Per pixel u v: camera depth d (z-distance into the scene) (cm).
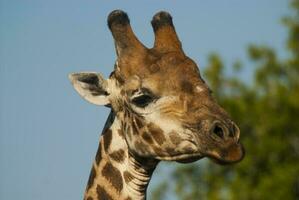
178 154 1389
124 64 1431
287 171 4066
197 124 1357
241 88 4322
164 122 1388
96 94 1465
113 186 1441
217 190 4172
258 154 4150
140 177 1441
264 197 4066
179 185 4169
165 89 1393
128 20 1456
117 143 1452
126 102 1428
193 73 1400
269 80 4369
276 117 4200
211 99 1377
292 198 4081
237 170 4159
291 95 4253
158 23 1472
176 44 1451
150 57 1424
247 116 4244
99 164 1462
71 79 1466
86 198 1460
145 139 1407
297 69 4416
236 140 1328
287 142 4228
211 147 1337
